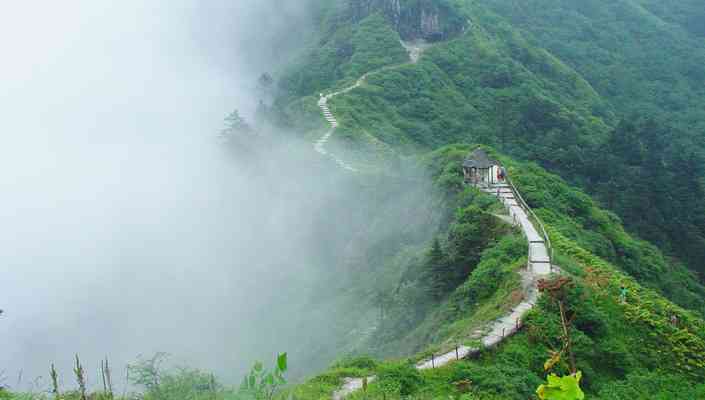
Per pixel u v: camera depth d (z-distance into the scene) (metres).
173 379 11.98
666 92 112.19
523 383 17.58
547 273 25.98
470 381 17.78
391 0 115.50
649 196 63.06
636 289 26.33
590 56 124.12
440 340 23.86
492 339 20.81
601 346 20.97
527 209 36.78
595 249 38.06
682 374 21.06
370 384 17.59
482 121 83.62
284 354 5.45
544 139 77.75
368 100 84.50
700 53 127.56
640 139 79.62
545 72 105.12
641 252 45.38
